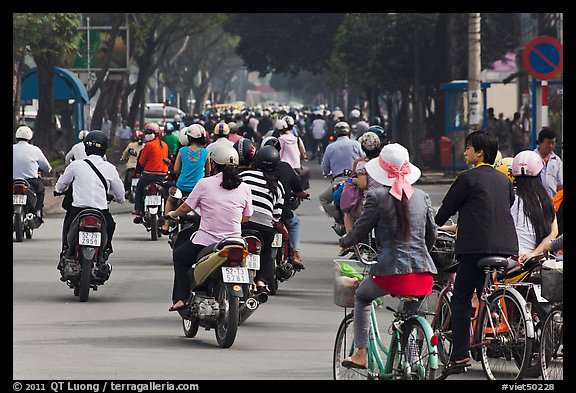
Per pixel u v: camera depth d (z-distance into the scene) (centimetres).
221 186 2878
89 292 3712
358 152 4656
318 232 5697
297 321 3206
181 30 18025
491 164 2334
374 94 15288
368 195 2122
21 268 4266
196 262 2856
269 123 12312
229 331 2762
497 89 16225
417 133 11656
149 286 3853
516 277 2483
